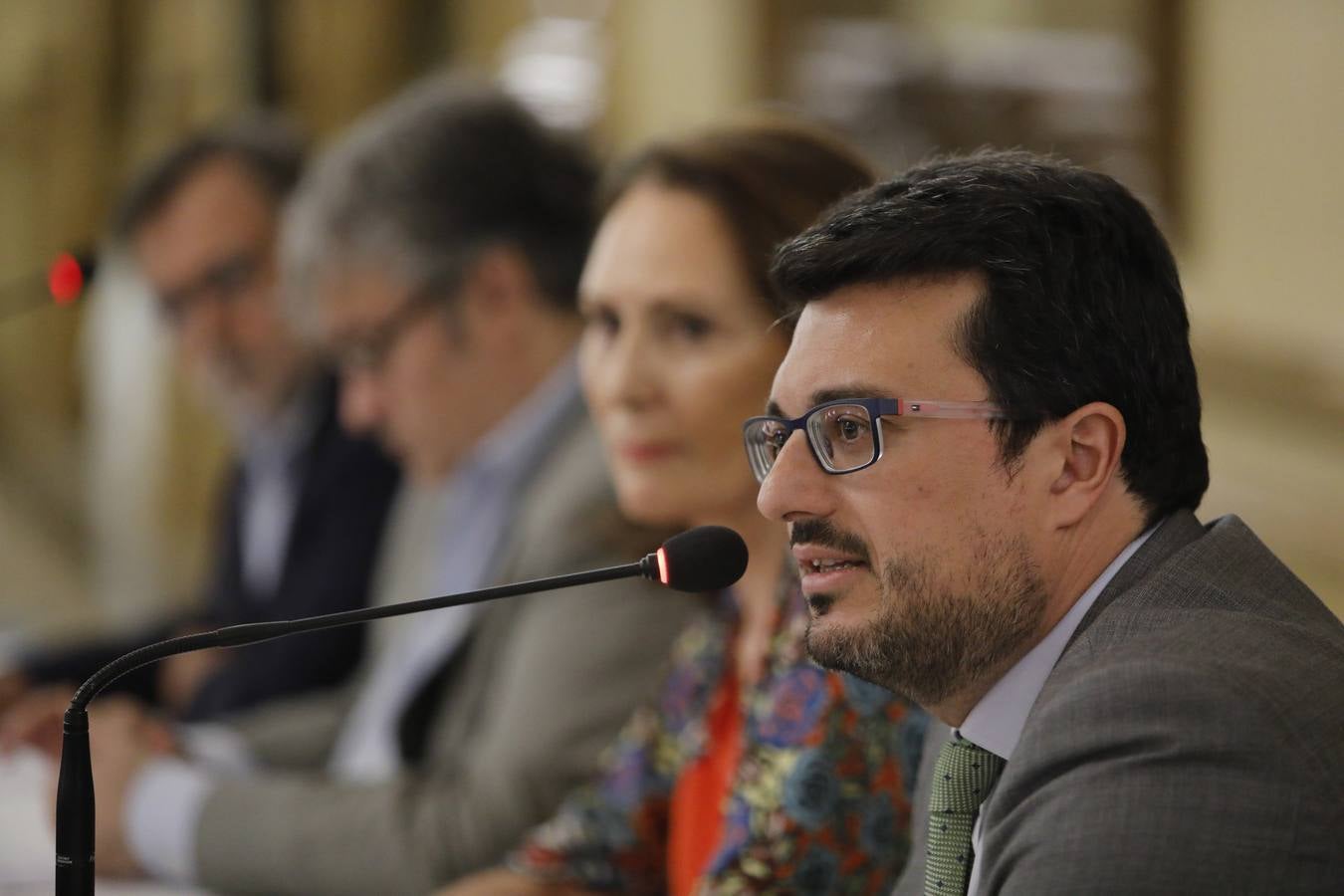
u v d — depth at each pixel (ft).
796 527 11.83
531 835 20.67
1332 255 36.29
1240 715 10.43
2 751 26.53
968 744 12.11
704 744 17.67
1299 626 11.43
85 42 67.15
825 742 15.37
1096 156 40.75
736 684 17.71
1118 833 10.26
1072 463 11.51
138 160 67.15
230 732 28.40
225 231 33.42
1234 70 38.06
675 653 19.47
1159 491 11.91
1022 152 12.61
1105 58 40.16
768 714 15.80
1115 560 11.84
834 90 47.80
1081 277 11.39
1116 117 40.16
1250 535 12.19
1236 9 37.73
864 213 11.59
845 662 11.70
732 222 16.78
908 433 11.34
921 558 11.39
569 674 20.76
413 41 64.90
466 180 25.02
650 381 17.08
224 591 34.81
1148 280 11.72
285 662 30.35
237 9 64.23
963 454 11.30
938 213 11.40
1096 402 11.37
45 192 68.44
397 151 25.12
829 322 11.64
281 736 28.40
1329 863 10.09
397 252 24.98
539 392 25.46
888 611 11.50
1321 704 10.61
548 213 25.41
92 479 69.05
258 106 64.54
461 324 25.25
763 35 49.83
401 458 27.40
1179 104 38.91
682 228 16.92
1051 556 11.60
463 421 25.48
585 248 25.57
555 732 20.59
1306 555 37.19
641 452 17.26
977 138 43.52
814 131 17.42
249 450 34.76
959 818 12.19
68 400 70.03
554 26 56.65
